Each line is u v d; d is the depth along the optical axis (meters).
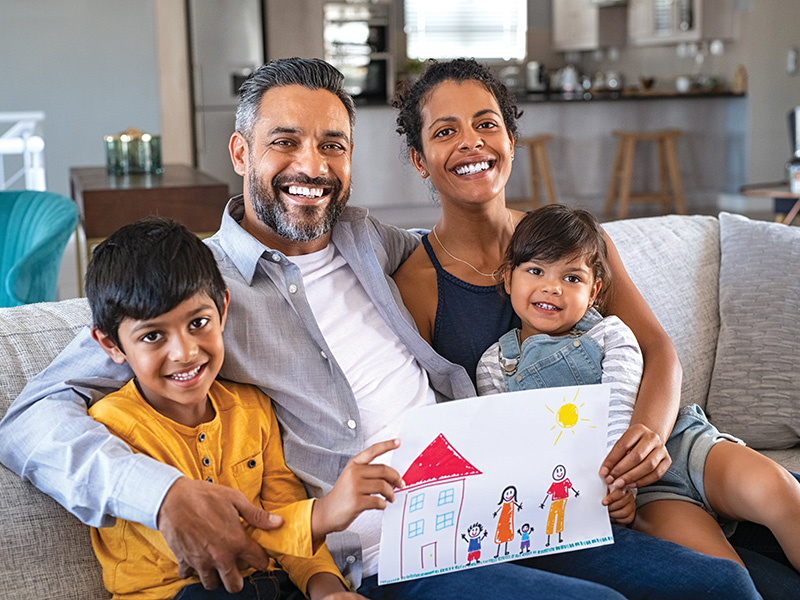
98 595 1.28
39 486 1.22
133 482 1.13
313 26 7.32
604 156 7.55
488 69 1.73
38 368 1.40
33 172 4.24
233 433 1.32
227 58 6.99
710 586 1.21
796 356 1.89
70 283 5.35
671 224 2.11
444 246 1.72
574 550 1.33
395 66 8.77
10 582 1.22
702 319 2.00
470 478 1.23
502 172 1.68
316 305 1.51
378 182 7.30
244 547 1.13
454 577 1.24
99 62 6.56
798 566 1.38
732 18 7.43
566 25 8.76
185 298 1.20
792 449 1.89
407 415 1.17
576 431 1.29
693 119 7.59
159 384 1.22
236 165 1.57
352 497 1.15
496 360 1.62
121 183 3.55
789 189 4.30
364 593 1.28
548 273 1.58
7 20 6.34
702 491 1.50
